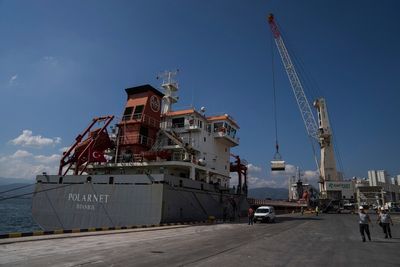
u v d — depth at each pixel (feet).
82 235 56.08
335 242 55.47
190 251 41.42
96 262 32.50
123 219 87.25
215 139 141.90
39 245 42.68
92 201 92.89
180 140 120.98
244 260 35.58
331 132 211.61
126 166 111.24
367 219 57.77
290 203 241.55
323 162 209.36
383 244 53.21
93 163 115.55
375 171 531.50
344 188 198.18
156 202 84.58
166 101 155.53
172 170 114.01
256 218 107.45
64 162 112.47
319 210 200.34
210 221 101.45
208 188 112.68
